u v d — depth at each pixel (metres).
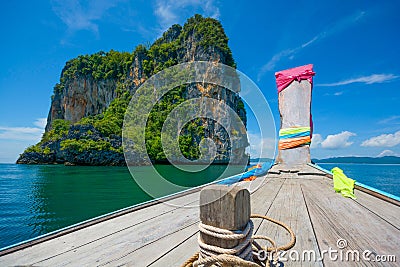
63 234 2.21
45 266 1.63
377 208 3.10
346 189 4.04
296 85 7.93
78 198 13.91
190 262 1.46
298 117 7.85
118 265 1.64
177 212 2.92
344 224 2.48
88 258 1.75
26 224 9.26
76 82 83.56
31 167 48.00
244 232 1.23
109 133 52.53
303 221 2.58
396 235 2.20
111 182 21.28
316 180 5.45
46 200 13.75
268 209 3.08
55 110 90.62
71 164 51.62
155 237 2.14
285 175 6.07
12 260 1.71
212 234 1.22
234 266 1.15
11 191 17.28
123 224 2.50
